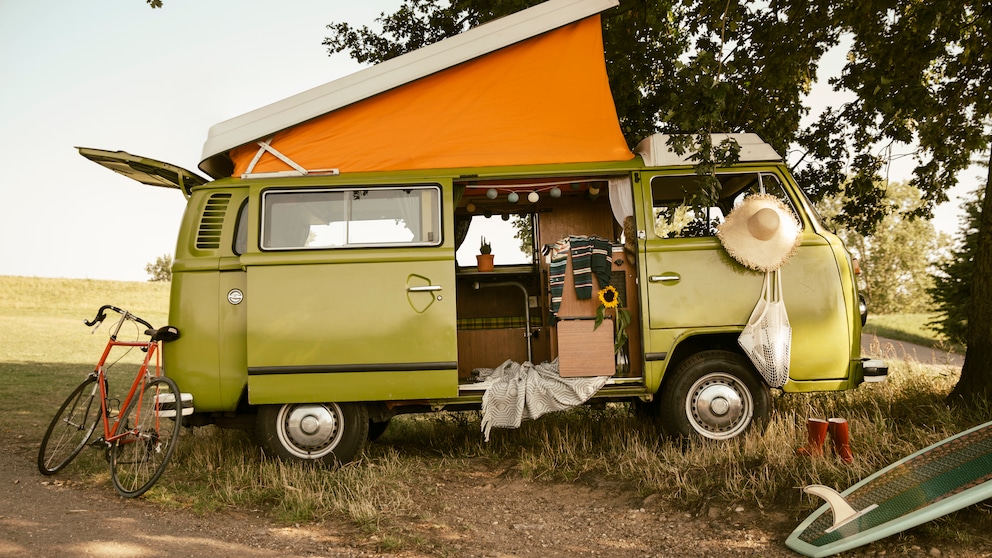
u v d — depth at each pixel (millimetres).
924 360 16891
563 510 5078
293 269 5836
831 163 9883
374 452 6691
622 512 4965
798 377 5898
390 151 6137
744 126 9547
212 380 5836
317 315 5812
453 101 6211
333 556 4148
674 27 9727
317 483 5434
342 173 6086
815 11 8773
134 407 5773
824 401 7277
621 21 9391
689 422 6047
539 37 6273
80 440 6121
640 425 6918
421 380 5820
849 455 5203
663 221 6559
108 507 5012
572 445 6316
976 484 4152
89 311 40531
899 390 7570
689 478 5250
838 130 9789
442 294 5875
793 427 5816
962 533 3992
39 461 5805
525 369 6391
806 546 4031
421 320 5848
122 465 5828
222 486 5496
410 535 4484
